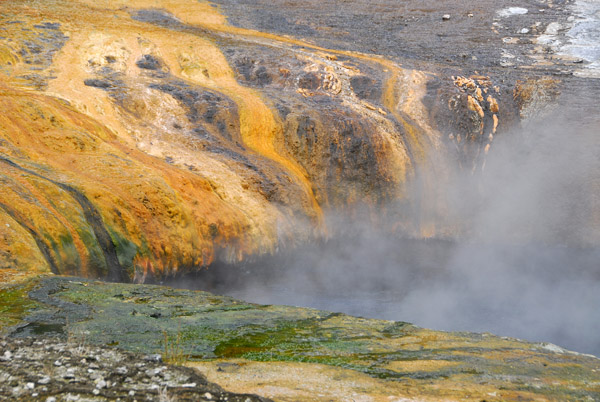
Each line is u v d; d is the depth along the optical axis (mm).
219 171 21219
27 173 13719
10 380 5293
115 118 22109
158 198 16531
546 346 8297
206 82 27000
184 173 19516
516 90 30016
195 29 32656
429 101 28203
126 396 5148
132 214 15578
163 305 9609
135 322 8477
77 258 12688
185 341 7875
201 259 17609
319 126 24828
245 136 24219
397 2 42438
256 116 24625
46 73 23719
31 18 29125
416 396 5973
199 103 24328
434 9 41375
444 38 36969
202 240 17781
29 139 17141
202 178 20047
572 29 38594
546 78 31188
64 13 31156
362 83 28859
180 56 28172
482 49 35594
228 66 28250
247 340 8094
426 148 26812
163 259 16016
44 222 12344
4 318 8102
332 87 28094
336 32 36344
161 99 23938
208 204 18797
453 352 7758
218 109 24312
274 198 21719
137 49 27859
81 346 6348
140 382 5520
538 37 37594
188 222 17172
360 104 27312
